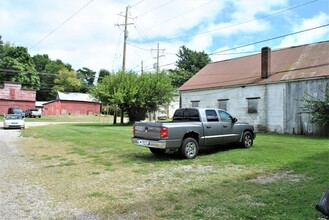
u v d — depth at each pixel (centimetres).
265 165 814
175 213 455
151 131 923
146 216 446
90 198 542
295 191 550
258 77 2367
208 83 2769
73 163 904
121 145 1302
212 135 1020
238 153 1029
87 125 3022
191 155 948
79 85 9062
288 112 2094
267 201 500
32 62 7938
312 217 418
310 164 806
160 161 913
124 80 2967
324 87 1902
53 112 6531
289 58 2375
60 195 564
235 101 2486
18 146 1364
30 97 5350
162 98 3084
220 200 515
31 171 791
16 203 516
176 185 626
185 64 6756
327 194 403
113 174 743
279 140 1509
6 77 7188
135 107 3145
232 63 2972
